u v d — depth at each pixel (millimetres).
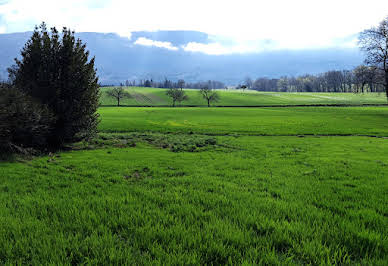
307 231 3865
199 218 4422
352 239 3670
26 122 12094
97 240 3555
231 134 30609
